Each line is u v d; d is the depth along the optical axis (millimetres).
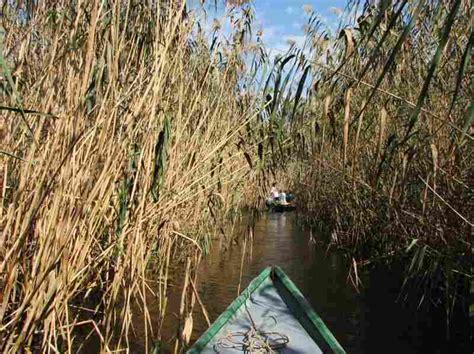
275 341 3920
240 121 5008
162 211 4012
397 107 5523
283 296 4621
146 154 3812
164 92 4277
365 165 7363
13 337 3037
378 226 8617
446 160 4711
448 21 1641
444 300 6312
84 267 3410
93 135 3164
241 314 4355
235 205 7773
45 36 3738
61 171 2979
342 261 9727
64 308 3494
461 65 1692
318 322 4066
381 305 6730
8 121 3383
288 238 13039
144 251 4086
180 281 6922
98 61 3385
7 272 2771
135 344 4836
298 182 16672
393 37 4488
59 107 3326
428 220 5395
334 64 4277
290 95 3637
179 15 3629
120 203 3811
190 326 3230
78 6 3135
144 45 3859
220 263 9258
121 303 5711
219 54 5223
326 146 6492
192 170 4211
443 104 4906
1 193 3289
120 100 3285
